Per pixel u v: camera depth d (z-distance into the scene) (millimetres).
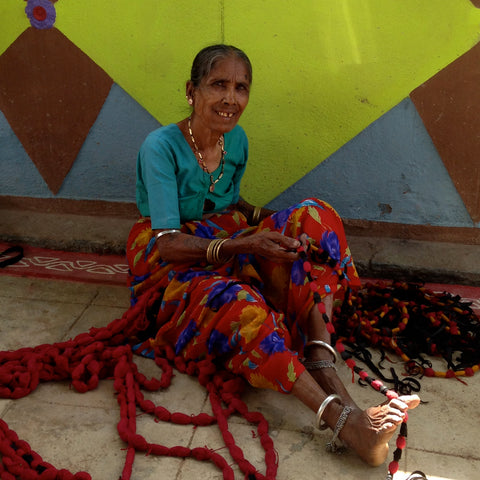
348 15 3055
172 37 3230
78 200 3699
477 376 2533
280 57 3188
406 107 3201
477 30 2996
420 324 2764
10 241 3566
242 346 2199
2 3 3295
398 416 1823
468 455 2090
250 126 3354
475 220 3367
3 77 3457
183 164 2512
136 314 2584
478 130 3180
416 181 3346
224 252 2338
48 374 2410
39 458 1987
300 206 2441
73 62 3369
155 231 2488
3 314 2895
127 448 2096
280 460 2049
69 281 3221
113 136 3508
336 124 3285
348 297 2592
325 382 2152
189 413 2275
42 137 3572
